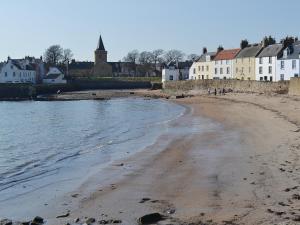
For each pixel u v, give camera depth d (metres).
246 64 90.44
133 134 32.69
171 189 15.71
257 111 46.06
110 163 21.16
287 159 19.69
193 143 26.33
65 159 23.00
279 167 18.09
